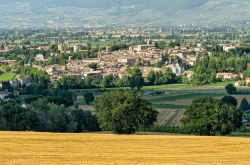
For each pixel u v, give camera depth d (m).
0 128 198.12
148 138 148.88
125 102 199.12
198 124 197.25
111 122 199.25
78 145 135.12
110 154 124.44
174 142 142.38
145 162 116.00
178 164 114.00
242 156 123.69
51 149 128.88
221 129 196.62
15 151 125.06
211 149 132.75
